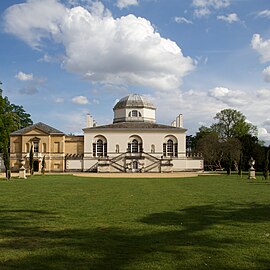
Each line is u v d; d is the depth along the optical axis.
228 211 18.14
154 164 92.12
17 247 10.92
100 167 91.81
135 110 108.25
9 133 89.31
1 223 14.84
